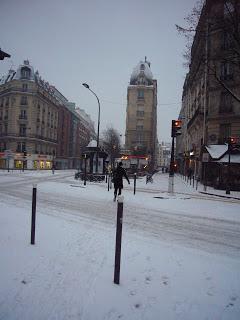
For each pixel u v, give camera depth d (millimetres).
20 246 5469
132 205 12141
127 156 58156
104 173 29719
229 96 28516
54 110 78625
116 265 4094
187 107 56625
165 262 5074
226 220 9703
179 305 3602
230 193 21453
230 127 28453
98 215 9336
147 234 7137
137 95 73688
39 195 14094
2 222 7414
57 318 3154
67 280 4082
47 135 73625
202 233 7590
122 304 3533
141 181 32281
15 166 64250
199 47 27422
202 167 31594
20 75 64688
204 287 4148
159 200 14125
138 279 4285
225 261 5332
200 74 33281
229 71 28219
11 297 3531
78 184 22781
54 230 6844
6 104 66250
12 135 64125
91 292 3779
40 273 4262
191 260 5270
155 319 3260
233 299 3836
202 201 14766
